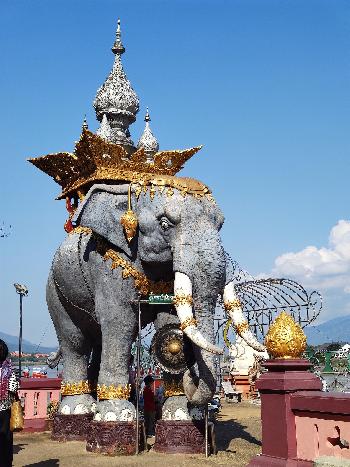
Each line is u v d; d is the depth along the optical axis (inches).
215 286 395.2
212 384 368.2
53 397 576.7
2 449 287.6
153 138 591.8
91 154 449.7
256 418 653.9
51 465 364.5
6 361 294.4
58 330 494.6
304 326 683.4
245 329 400.8
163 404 422.6
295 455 245.3
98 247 445.7
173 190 429.7
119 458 385.1
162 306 445.1
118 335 429.7
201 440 405.1
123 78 573.9
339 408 227.1
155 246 426.6
